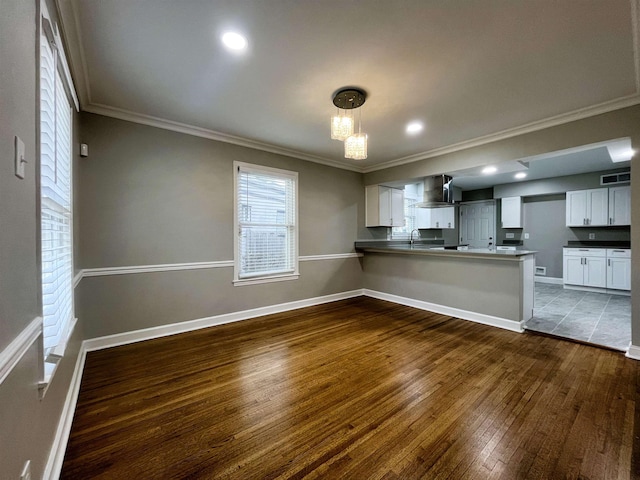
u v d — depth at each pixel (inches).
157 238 122.1
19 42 35.0
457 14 62.9
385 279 193.2
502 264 135.3
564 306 172.7
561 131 117.4
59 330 59.2
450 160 158.7
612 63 80.5
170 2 59.2
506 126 126.7
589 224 218.4
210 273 136.9
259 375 89.7
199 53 76.5
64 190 69.9
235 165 145.0
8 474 30.1
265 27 66.9
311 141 147.6
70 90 73.0
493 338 121.2
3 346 29.6
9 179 31.6
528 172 217.5
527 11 61.8
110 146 111.2
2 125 29.6
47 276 51.7
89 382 85.0
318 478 52.1
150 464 55.1
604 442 60.7
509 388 82.0
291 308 167.6
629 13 61.9
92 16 62.6
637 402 74.9
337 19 64.4
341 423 67.1
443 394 79.0
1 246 29.3
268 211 159.3
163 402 75.1
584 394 78.8
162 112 113.0
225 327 135.6
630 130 100.9
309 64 81.5
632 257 101.6
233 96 100.1
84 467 54.2
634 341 101.6
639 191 99.5
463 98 101.0
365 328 134.3
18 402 33.3
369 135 137.9
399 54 77.0
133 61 79.7
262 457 56.9
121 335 114.0
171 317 125.8
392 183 200.1
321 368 94.3
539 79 88.9
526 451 58.4
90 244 107.1
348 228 199.9
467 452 58.2
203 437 62.4
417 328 134.3
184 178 129.3
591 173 217.8
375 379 87.1
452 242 290.5
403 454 57.7
